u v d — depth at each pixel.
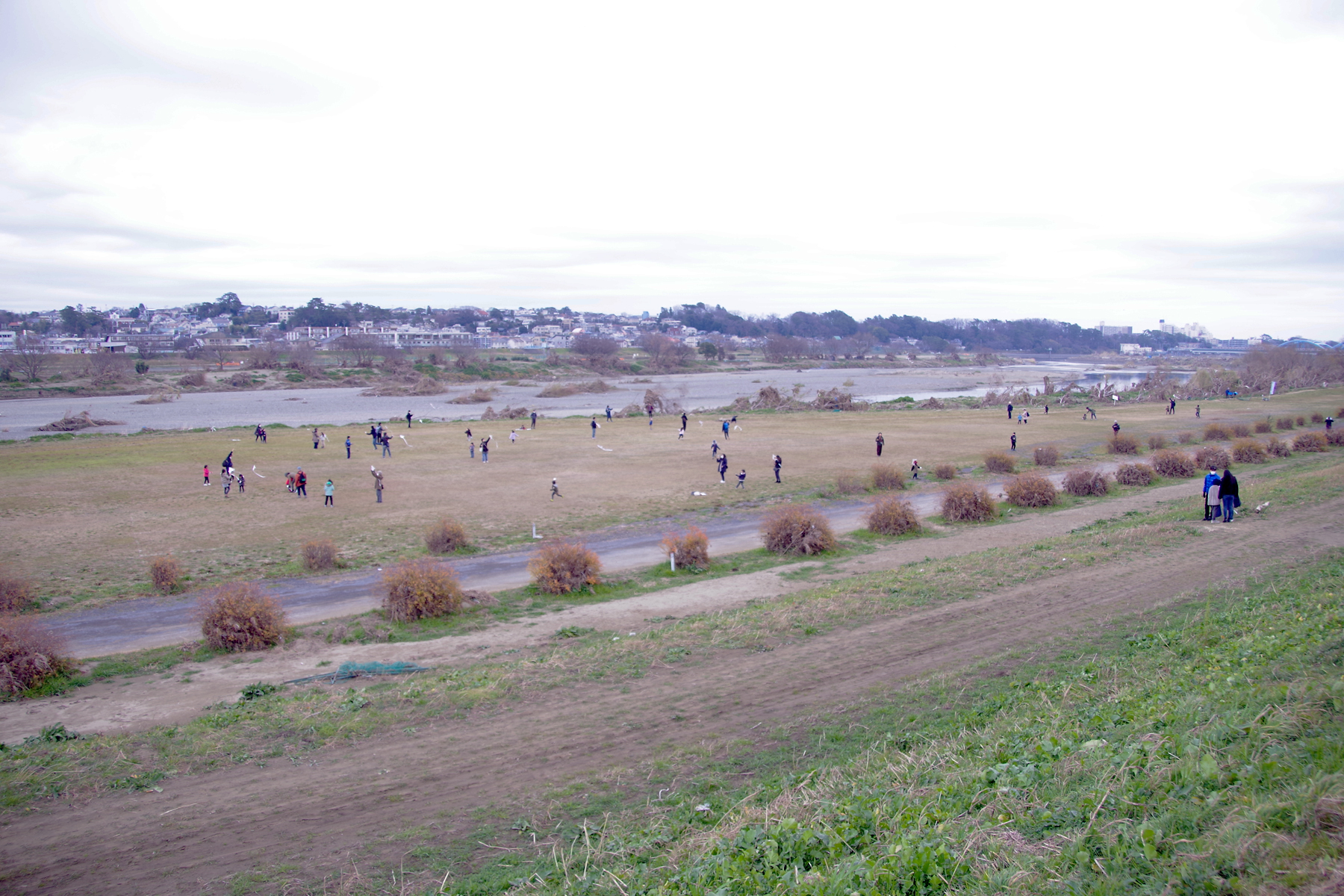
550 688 15.15
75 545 31.50
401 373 163.38
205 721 14.24
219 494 42.41
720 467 45.06
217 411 106.69
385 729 13.52
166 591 25.48
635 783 11.16
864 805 8.47
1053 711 11.27
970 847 6.83
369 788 11.39
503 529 34.28
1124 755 8.15
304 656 19.34
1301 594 16.34
